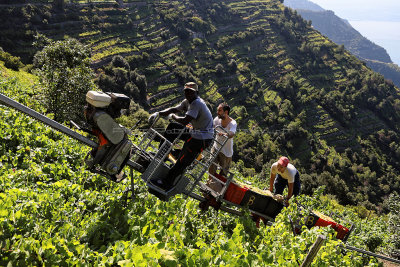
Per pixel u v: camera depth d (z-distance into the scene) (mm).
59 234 5406
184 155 6883
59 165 8977
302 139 167125
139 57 165625
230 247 6449
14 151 9727
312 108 195875
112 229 6082
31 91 27688
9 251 4578
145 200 7988
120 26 183875
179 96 159250
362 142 188875
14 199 6051
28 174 8039
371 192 153125
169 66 176250
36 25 150375
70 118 28047
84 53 29391
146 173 6754
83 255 4930
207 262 5477
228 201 8883
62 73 27859
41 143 10539
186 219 7578
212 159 7766
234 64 197750
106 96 5766
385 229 22562
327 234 9641
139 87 140625
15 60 82938
